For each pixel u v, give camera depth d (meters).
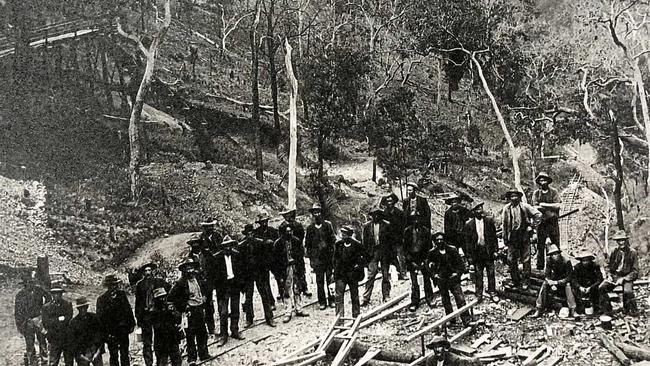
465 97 20.14
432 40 20.69
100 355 9.34
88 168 17.38
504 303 11.41
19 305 10.14
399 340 10.30
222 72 23.23
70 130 17.47
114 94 19.59
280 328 11.41
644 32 17.16
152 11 22.20
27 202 15.59
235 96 22.53
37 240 14.79
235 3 24.11
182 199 17.97
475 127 19.56
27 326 10.04
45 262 12.02
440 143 19.45
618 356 9.17
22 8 17.95
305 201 19.41
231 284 10.95
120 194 17.25
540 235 11.66
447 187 18.80
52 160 16.89
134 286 9.99
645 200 15.83
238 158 20.36
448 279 10.64
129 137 18.44
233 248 11.20
